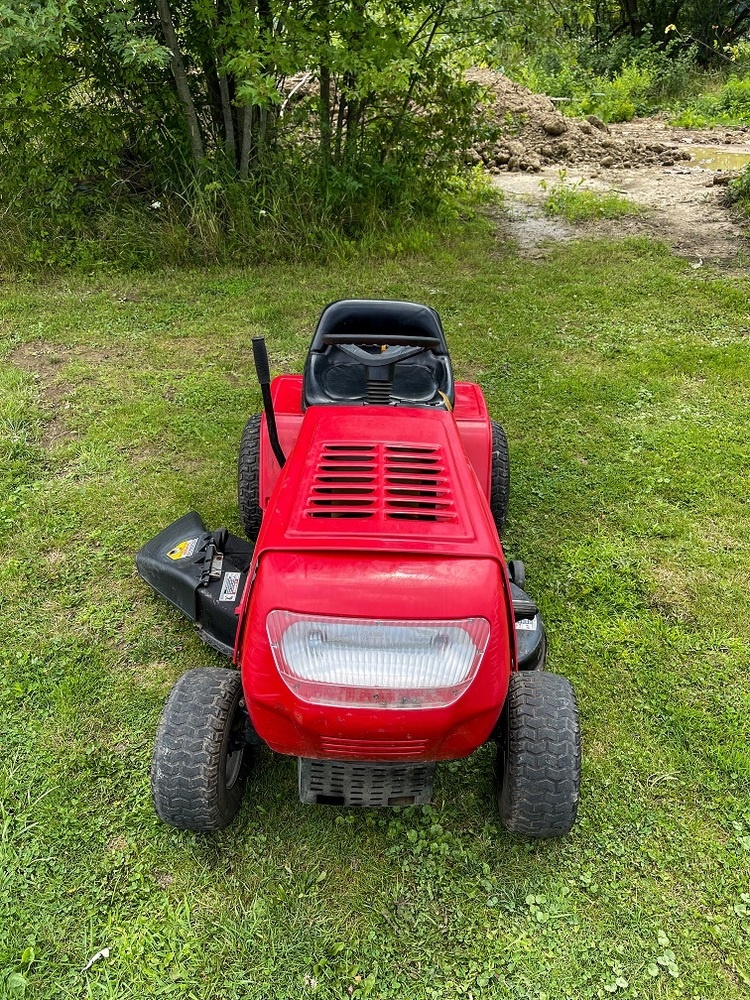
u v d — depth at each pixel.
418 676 2.47
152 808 3.10
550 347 7.10
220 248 8.83
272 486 3.83
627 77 20.03
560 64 20.09
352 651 2.48
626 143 14.21
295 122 9.85
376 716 2.46
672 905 2.86
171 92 8.84
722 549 4.68
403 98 9.91
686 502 5.09
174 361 6.74
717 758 3.40
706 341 7.19
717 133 15.94
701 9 25.02
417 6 9.39
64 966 2.62
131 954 2.65
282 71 8.51
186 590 3.77
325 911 2.80
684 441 5.68
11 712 3.51
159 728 2.78
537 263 9.02
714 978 2.66
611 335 7.30
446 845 3.02
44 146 8.91
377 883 2.90
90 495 4.96
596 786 3.28
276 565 2.58
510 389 6.39
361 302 4.14
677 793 3.26
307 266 8.78
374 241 9.14
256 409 5.99
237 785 3.04
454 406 4.12
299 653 2.49
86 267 8.62
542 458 5.52
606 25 26.27
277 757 3.34
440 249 9.29
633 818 3.15
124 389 6.25
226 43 8.58
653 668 3.87
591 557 4.59
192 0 8.56
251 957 2.67
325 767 2.77
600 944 2.73
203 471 5.24
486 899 2.86
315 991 2.59
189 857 2.95
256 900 2.81
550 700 2.80
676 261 8.94
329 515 2.79
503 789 2.91
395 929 2.76
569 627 4.11
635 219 10.42
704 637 4.07
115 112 8.97
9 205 8.81
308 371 3.79
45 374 6.48
